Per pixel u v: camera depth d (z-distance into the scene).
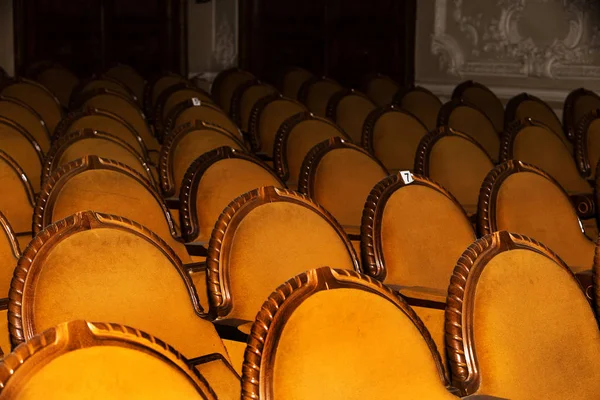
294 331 1.67
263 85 7.17
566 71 8.67
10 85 6.30
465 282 2.01
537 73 8.85
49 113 6.32
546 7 8.75
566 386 2.10
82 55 11.59
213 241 2.48
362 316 1.78
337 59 10.73
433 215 3.11
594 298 2.39
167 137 4.26
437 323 2.81
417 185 3.12
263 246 2.53
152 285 2.23
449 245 3.11
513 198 3.31
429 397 1.83
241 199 2.55
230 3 11.37
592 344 2.18
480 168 4.44
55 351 1.33
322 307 1.72
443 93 9.61
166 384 1.46
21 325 1.93
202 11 11.64
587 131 5.44
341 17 10.62
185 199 3.36
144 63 11.77
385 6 10.17
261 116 5.90
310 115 4.89
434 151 4.33
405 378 1.80
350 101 6.47
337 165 3.83
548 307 2.12
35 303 1.97
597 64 8.48
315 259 2.62
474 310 2.00
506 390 1.98
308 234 2.63
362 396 1.71
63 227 2.08
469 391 1.95
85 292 2.06
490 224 3.25
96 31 11.63
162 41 11.73
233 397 2.31
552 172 4.93
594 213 4.53
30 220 3.46
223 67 11.55
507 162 3.36
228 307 2.44
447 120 5.95
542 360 2.07
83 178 2.93
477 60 9.31
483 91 7.54
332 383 1.68
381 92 8.00
